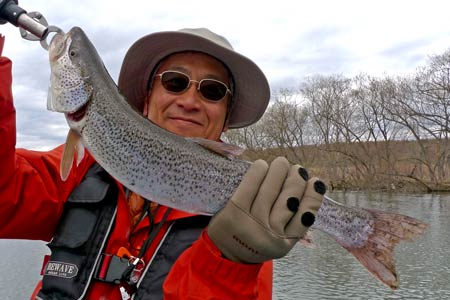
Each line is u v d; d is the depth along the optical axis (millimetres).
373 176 10336
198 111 706
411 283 3002
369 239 704
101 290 592
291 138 12508
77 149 620
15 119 576
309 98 12445
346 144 11375
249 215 501
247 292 512
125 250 609
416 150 10672
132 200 673
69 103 611
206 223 643
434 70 10289
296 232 515
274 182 517
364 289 2902
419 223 690
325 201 698
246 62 742
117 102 630
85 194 648
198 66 727
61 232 629
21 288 2078
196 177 627
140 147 618
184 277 519
